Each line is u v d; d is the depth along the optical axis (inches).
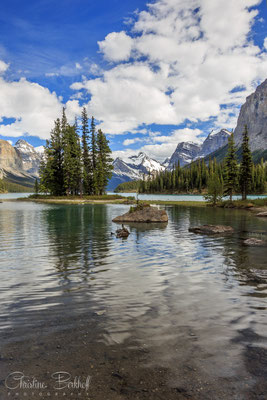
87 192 3002.0
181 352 146.4
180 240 554.6
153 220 916.0
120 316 195.5
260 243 507.8
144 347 152.0
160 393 114.6
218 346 152.4
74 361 139.1
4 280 287.6
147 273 314.3
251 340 159.0
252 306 213.8
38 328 176.7
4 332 171.2
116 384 121.3
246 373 127.6
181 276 301.4
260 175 5098.4
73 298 234.1
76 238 577.0
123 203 2203.5
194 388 117.6
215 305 216.1
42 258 392.8
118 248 469.4
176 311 204.1
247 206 1742.1
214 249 458.9
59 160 2837.1
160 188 7214.6
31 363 137.4
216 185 2010.3
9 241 538.6
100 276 302.0
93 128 2888.8
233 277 296.4
